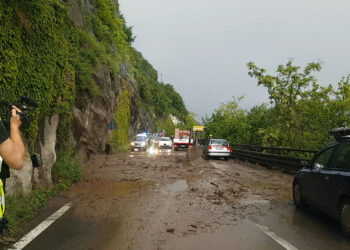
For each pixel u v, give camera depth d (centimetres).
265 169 1599
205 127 3566
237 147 2450
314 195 609
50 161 882
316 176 605
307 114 1465
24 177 671
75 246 435
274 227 544
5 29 604
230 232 511
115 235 486
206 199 786
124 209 664
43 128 862
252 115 2362
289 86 1691
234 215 627
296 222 579
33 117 732
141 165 1641
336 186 525
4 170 229
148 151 3281
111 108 2762
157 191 888
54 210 648
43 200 701
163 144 3941
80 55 1620
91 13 2677
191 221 576
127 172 1327
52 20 877
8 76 606
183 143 3941
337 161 564
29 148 744
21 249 421
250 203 748
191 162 1747
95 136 2262
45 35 822
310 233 511
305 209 684
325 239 482
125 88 3644
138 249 427
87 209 659
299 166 1295
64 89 986
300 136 1554
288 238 484
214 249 431
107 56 2478
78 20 1902
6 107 229
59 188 878
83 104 1598
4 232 474
